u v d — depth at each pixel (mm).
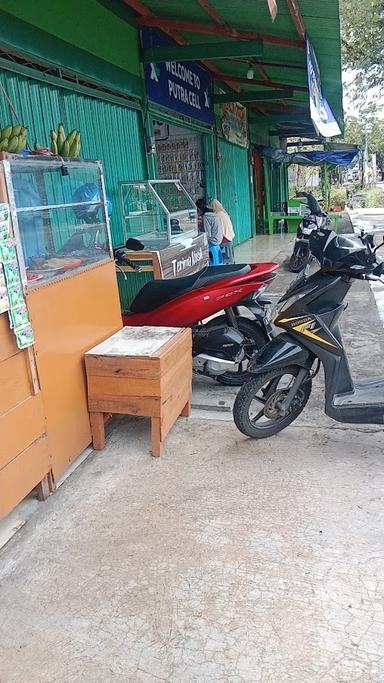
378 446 3139
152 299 3879
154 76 6664
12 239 2377
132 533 2480
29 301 2549
